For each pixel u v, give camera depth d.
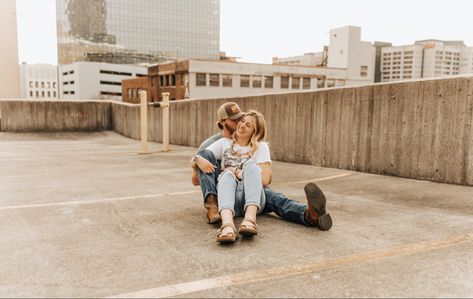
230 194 3.23
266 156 3.65
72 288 2.24
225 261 2.63
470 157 5.04
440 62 157.88
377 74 165.25
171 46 169.00
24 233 3.33
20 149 12.72
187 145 12.91
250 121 3.56
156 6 165.38
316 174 6.67
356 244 2.96
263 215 3.87
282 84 64.81
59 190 5.40
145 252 2.83
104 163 8.89
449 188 4.99
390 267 2.52
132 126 17.08
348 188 5.31
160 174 7.05
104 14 159.50
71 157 10.23
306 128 7.77
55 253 2.82
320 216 3.26
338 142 7.06
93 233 3.32
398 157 5.96
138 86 73.56
